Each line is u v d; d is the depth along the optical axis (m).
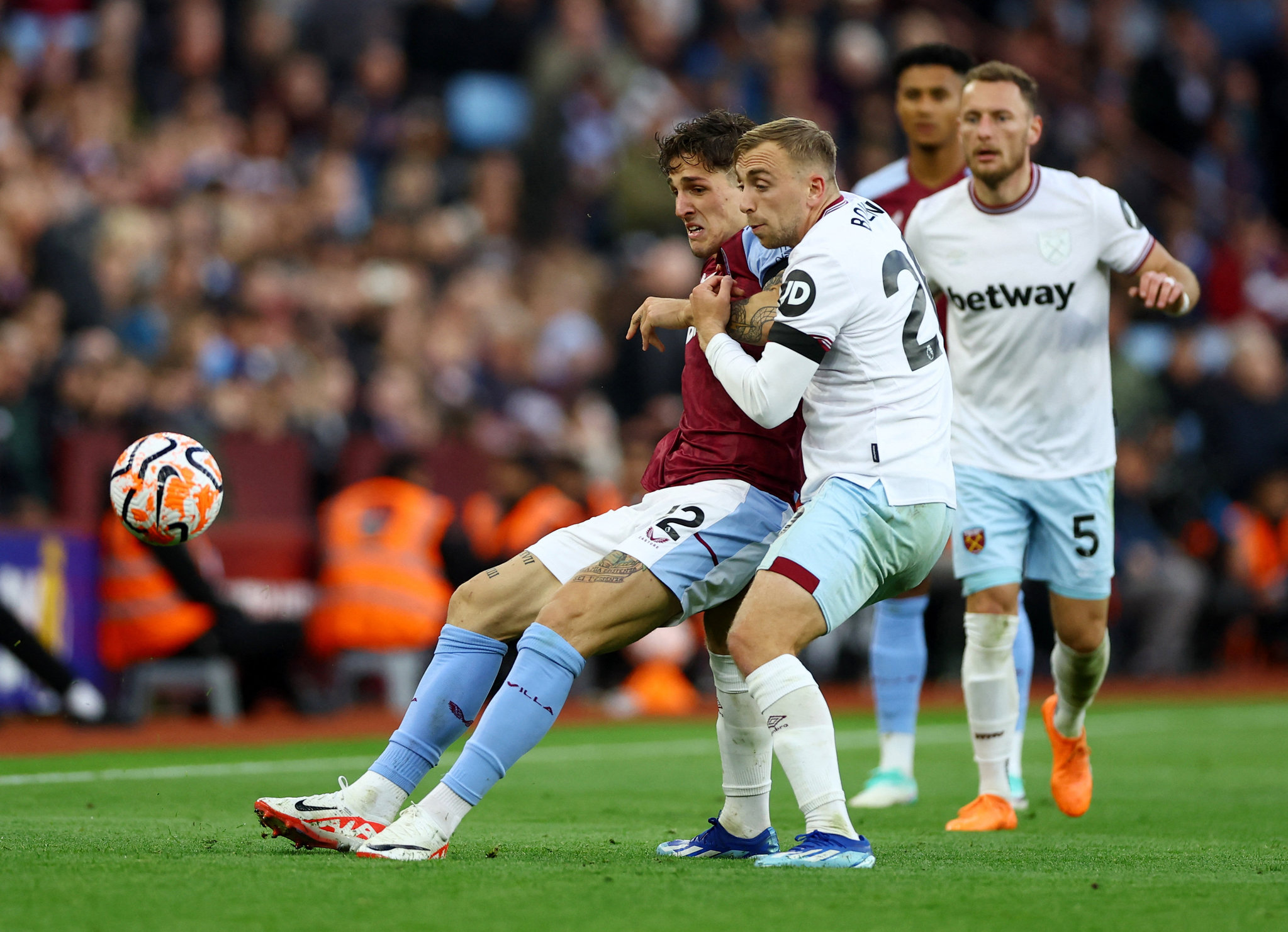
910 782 22.31
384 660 36.81
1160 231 63.31
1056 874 13.91
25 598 32.41
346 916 11.06
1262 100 72.56
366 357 43.81
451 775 14.02
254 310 41.53
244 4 53.16
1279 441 53.75
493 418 44.53
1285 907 11.99
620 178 53.19
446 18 56.97
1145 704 42.53
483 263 49.50
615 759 28.42
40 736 30.70
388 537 36.66
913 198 23.02
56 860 13.67
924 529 14.16
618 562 14.09
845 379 14.15
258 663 35.12
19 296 39.03
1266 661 52.22
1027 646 21.69
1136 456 48.28
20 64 47.72
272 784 22.95
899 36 62.62
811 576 13.66
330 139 51.19
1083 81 69.62
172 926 10.70
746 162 14.20
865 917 11.33
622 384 48.28
